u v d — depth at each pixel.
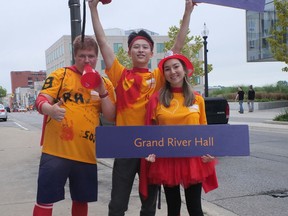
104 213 4.84
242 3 3.59
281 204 5.55
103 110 3.60
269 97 33.09
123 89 3.54
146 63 3.68
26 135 15.49
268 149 10.71
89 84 3.33
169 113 3.37
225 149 3.29
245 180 7.09
